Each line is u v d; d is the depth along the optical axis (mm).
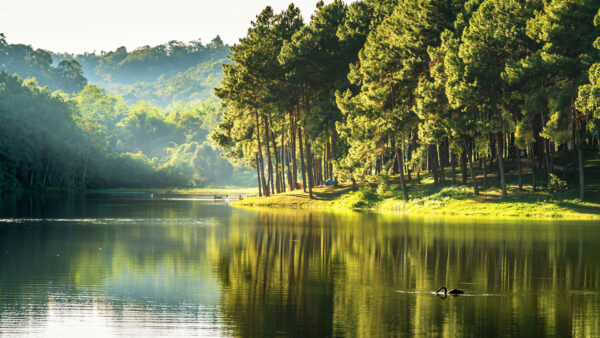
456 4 72000
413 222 57094
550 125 58438
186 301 24344
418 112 68562
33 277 28891
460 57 65125
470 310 22969
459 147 70312
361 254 36219
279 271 30641
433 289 26469
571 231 47188
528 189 68438
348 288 26703
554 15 58156
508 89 66625
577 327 20859
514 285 27203
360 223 56562
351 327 20875
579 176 66875
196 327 20859
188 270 30906
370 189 84375
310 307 23391
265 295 25359
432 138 67438
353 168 81062
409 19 73188
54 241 42344
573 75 59781
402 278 28812
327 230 49906
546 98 62375
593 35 57344
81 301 24250
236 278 28906
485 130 64750
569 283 27578
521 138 64188
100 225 55062
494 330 20594
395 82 75625
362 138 76938
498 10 64438
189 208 85000
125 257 35062
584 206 61000
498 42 63062
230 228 52312
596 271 30344
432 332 20344
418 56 74312
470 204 68625
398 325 21109
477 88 63844
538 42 61250
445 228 50500
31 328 20688
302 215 69562
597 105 49844
